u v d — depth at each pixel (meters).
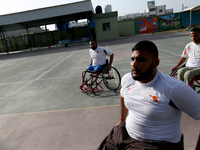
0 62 16.25
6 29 30.14
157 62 1.22
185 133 2.52
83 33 32.53
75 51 17.23
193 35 3.08
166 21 35.34
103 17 28.52
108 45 18.81
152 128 1.24
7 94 5.67
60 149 2.50
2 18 25.25
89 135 2.75
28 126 3.30
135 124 1.33
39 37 33.44
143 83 1.27
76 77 6.93
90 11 25.66
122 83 1.49
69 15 27.09
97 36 29.25
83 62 10.33
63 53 16.78
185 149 2.19
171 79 1.18
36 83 6.68
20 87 6.37
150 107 1.21
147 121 1.25
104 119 3.21
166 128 1.21
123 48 15.03
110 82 5.59
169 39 17.80
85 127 3.01
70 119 3.38
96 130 2.88
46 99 4.77
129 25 36.22
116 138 1.46
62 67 9.55
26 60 15.05
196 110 1.13
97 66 4.65
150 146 1.23
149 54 1.16
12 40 32.69
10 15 25.20
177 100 1.13
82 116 3.44
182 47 11.82
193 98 1.12
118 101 4.00
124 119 1.68
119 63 8.74
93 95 4.61
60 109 3.94
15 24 27.48
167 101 1.15
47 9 24.78
